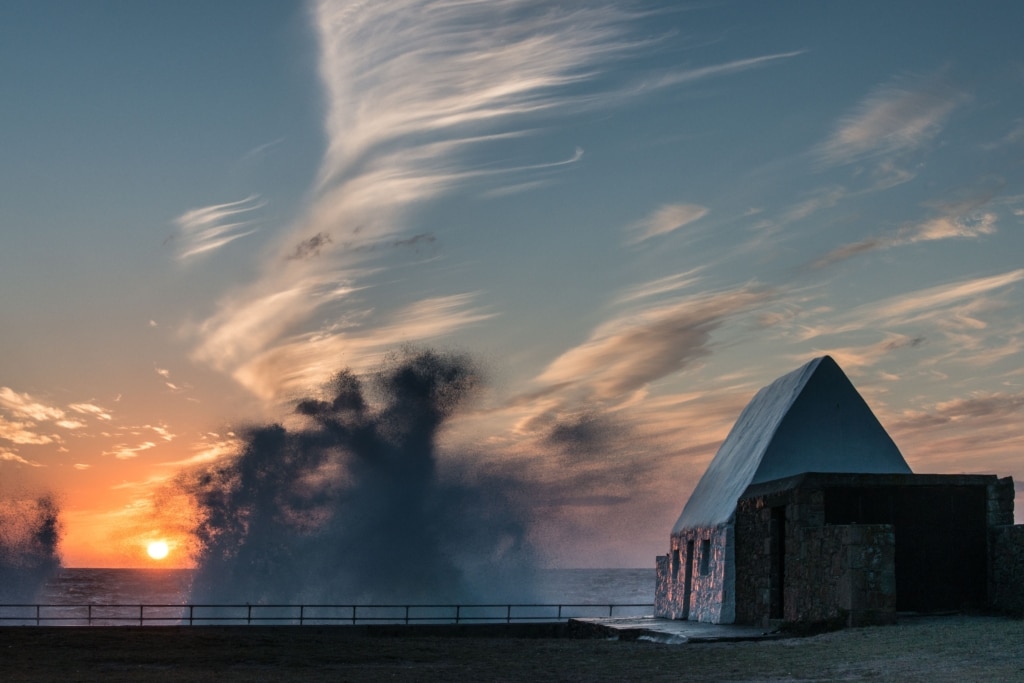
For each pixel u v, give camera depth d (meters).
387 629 30.73
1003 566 23.64
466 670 18.12
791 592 23.88
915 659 16.36
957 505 24.34
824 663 16.88
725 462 32.34
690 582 31.31
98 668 19.08
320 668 18.88
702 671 16.89
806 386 29.61
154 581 161.50
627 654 20.39
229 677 17.38
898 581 23.92
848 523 23.98
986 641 17.28
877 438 29.48
